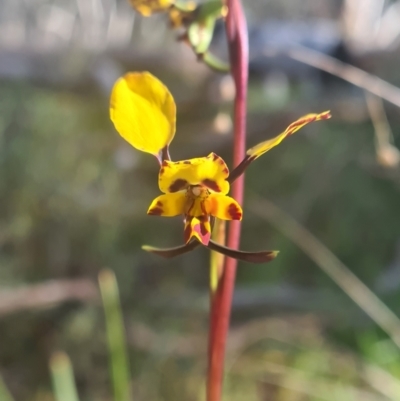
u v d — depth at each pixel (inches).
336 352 9.8
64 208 11.5
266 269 11.6
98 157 11.6
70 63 10.9
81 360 10.5
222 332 3.8
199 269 12.1
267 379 9.6
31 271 11.5
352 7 11.1
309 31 10.0
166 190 2.9
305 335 10.3
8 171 11.5
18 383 10.2
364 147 11.4
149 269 12.0
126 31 12.5
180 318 11.1
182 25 3.9
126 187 11.9
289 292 10.9
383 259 11.6
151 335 10.7
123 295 11.1
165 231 12.0
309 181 12.0
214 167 2.8
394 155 7.6
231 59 3.5
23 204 11.5
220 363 3.9
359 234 11.9
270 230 11.9
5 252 11.6
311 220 12.0
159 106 2.6
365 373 9.1
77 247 11.6
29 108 11.7
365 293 9.2
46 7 13.6
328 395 8.9
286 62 9.6
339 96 10.2
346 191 12.0
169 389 9.9
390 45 9.8
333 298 10.6
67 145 11.7
